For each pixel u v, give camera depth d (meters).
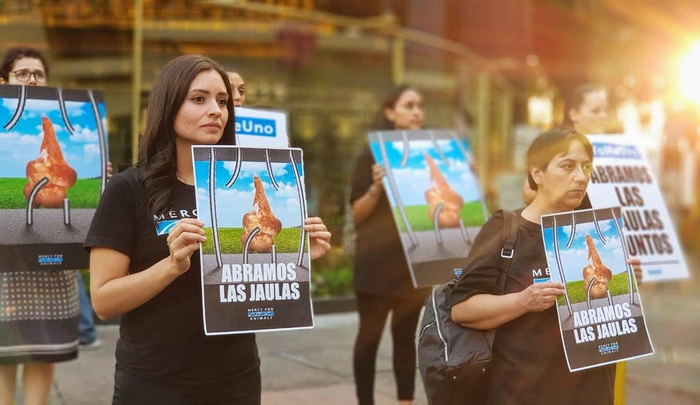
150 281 2.80
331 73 14.21
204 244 2.92
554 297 3.26
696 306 10.48
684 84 16.89
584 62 15.37
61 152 4.34
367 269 5.61
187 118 3.01
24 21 10.43
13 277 4.66
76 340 4.86
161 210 2.97
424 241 5.38
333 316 9.09
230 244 2.95
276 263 2.99
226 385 3.01
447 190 5.49
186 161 3.07
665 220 4.89
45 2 10.48
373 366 5.64
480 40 14.80
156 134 3.03
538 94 18.52
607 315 3.42
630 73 16.08
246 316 2.93
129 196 2.98
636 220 4.80
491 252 3.43
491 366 3.44
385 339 8.12
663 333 8.80
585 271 3.41
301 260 3.02
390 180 5.41
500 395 3.41
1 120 4.28
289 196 3.04
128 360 2.98
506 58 15.43
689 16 15.20
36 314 4.70
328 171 12.88
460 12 14.77
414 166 5.49
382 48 14.98
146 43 11.30
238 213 2.97
